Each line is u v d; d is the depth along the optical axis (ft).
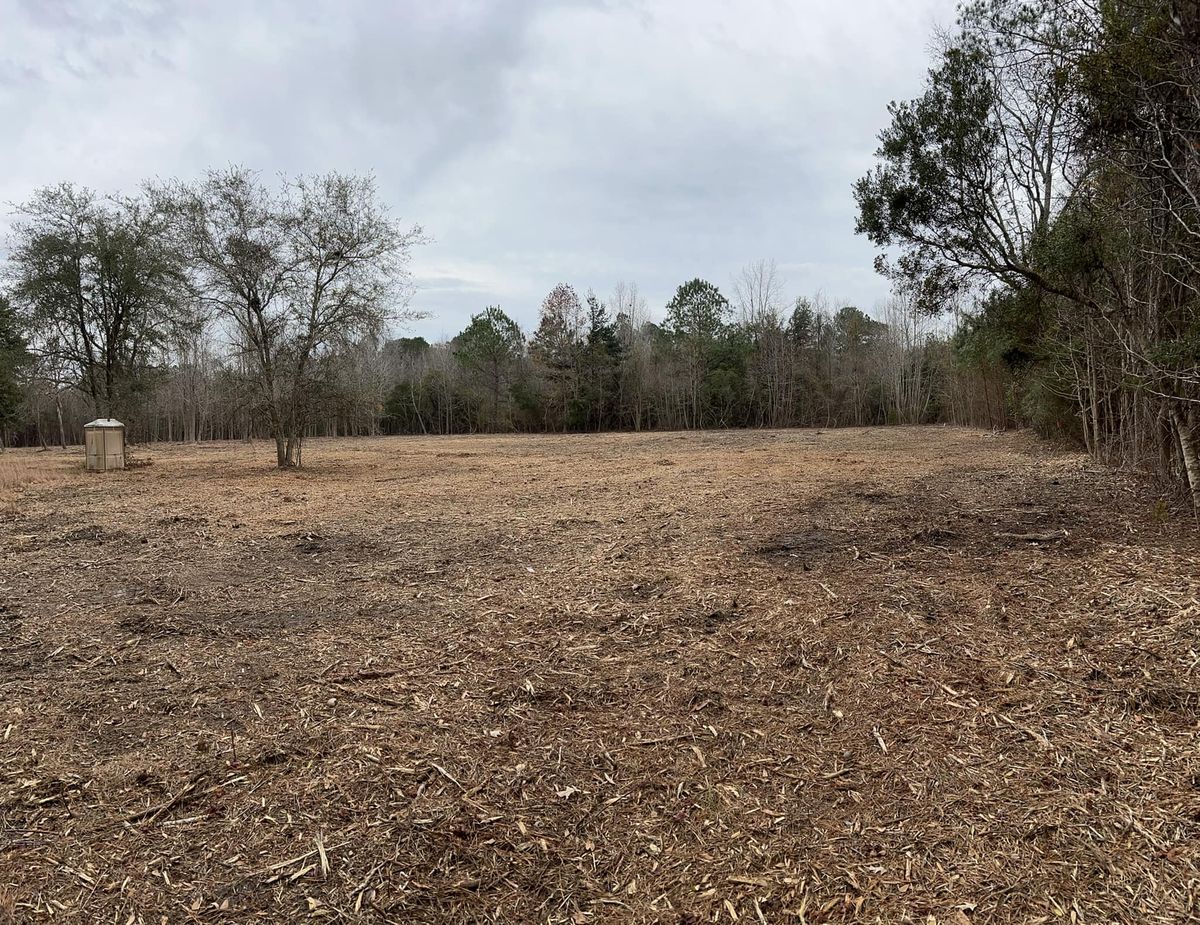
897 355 151.43
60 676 11.19
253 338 50.62
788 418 150.71
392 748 9.00
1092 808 7.66
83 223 58.08
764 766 8.62
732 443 78.33
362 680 11.02
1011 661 11.09
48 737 9.25
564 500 29.01
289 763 8.64
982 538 18.21
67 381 58.80
